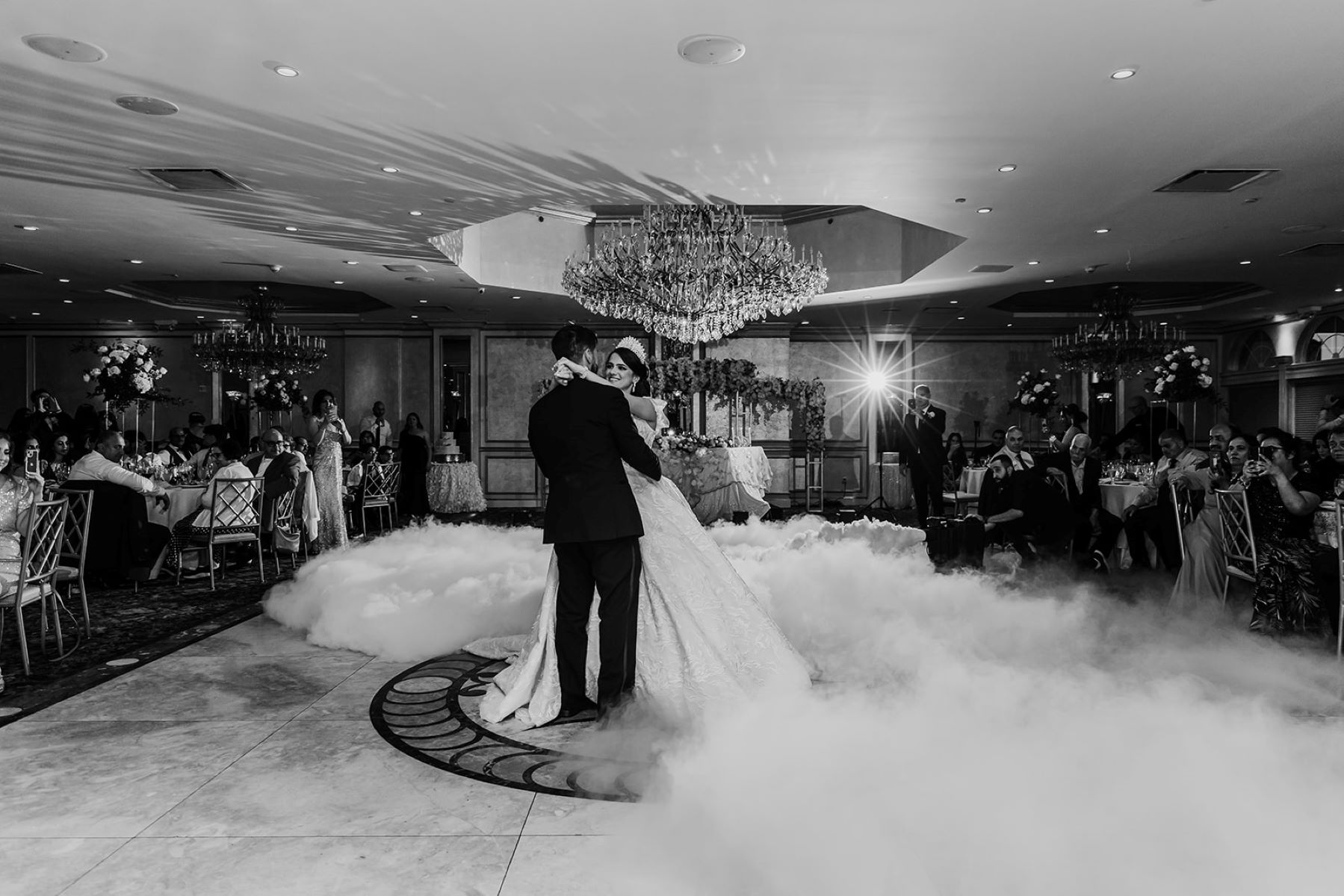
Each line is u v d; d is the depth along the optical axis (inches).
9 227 292.4
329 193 248.8
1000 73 164.9
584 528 123.0
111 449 237.5
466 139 202.2
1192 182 238.1
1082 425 360.8
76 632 195.3
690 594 130.6
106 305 477.1
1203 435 566.9
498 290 426.6
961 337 568.4
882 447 567.8
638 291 346.0
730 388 395.2
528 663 133.1
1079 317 513.3
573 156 216.5
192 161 218.4
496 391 548.1
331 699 142.3
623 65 161.3
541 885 82.3
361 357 553.0
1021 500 235.1
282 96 175.6
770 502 551.5
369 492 389.1
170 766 113.2
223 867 86.3
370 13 140.3
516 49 153.7
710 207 332.5
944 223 287.1
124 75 164.6
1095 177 233.1
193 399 559.8
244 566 292.0
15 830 94.7
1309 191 246.4
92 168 224.4
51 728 128.5
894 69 163.0
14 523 162.6
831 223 442.3
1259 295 434.0
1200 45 152.3
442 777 108.7
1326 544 162.9
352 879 83.7
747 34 148.3
